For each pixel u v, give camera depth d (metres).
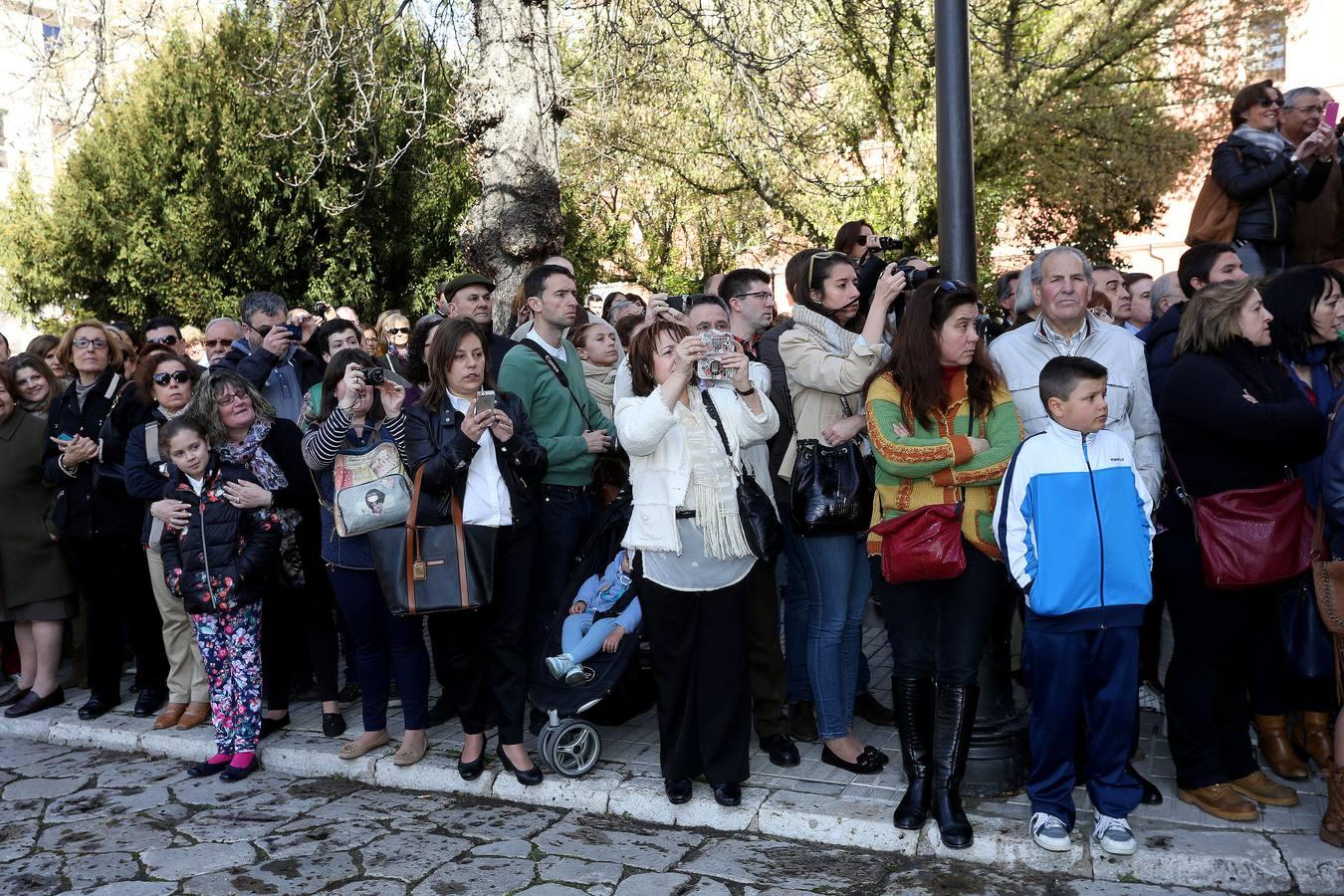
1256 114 5.30
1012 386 4.13
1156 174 14.37
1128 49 14.27
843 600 4.27
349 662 5.76
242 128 14.17
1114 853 3.52
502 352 5.45
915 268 4.50
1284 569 3.59
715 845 3.91
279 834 4.21
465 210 15.40
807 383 4.24
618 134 14.48
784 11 9.38
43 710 6.00
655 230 19.64
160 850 4.11
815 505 4.13
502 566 4.37
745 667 4.10
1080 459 3.52
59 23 8.63
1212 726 3.78
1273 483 3.71
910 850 3.74
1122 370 4.01
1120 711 3.53
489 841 4.04
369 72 8.33
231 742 4.95
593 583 4.63
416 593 4.20
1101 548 3.47
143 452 5.24
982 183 15.30
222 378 4.92
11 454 5.91
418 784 4.63
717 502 3.97
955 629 3.72
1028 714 4.21
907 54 14.00
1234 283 3.77
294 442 5.15
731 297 5.02
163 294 14.61
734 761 4.07
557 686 4.45
